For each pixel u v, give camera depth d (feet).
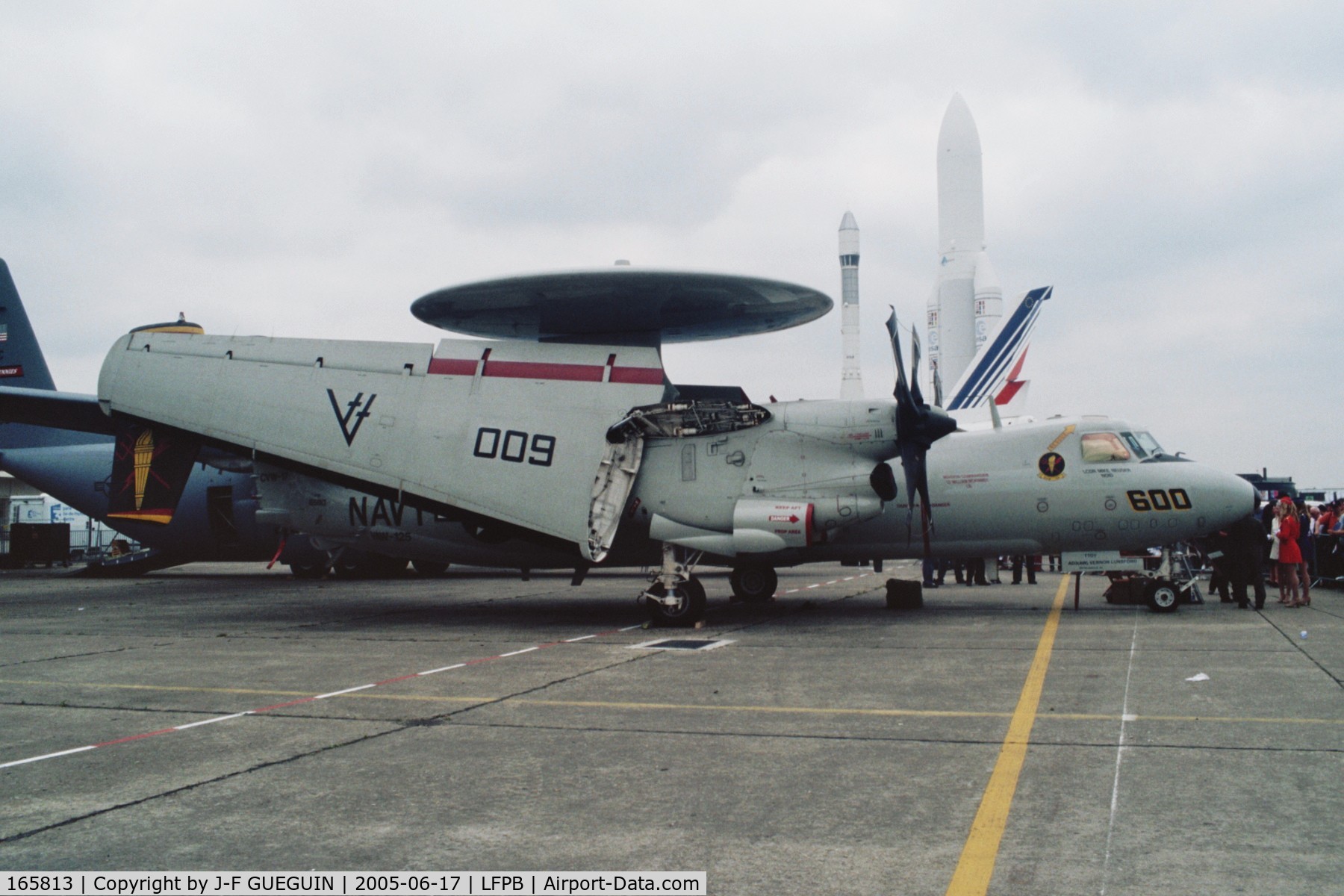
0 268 96.78
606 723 24.94
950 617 50.08
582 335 61.05
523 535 50.26
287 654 39.50
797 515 46.55
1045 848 14.96
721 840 15.66
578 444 48.96
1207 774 18.90
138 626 52.06
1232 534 52.80
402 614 57.36
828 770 19.92
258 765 21.11
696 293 52.60
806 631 44.86
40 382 97.96
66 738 24.02
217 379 54.34
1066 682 29.60
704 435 49.24
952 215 206.69
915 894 13.24
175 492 55.21
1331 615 48.98
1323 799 17.17
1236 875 13.67
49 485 92.89
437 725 24.99
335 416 52.03
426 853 15.26
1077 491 51.26
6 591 81.92
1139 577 57.31
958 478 52.85
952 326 205.67
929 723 24.21
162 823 17.03
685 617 47.70
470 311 56.90
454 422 50.65
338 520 59.93
